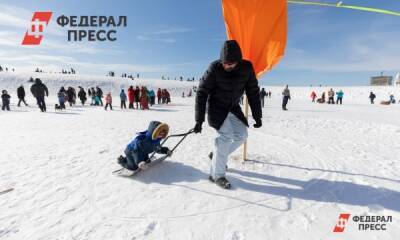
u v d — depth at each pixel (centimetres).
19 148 550
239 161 452
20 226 257
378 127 906
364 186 354
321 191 339
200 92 326
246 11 404
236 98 338
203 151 520
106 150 532
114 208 292
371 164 450
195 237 242
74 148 549
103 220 268
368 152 536
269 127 863
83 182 361
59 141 621
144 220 269
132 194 325
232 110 346
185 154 496
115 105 2038
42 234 244
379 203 308
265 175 391
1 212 282
